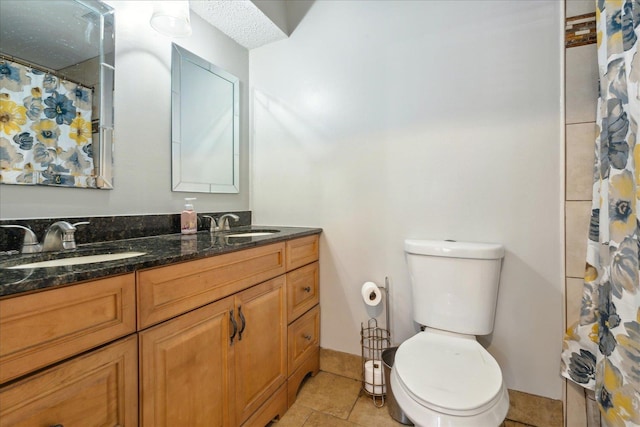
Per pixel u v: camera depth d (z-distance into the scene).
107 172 1.27
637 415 0.93
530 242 1.37
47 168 1.10
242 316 1.17
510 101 1.39
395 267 1.65
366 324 1.73
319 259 1.83
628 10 0.95
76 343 0.67
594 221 1.20
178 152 1.58
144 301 0.82
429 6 1.55
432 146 1.55
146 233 1.40
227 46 1.88
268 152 1.98
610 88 1.03
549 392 1.35
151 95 1.45
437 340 1.25
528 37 1.36
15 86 1.03
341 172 1.77
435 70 1.54
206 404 1.01
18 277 0.62
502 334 1.42
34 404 0.61
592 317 1.19
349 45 1.74
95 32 1.24
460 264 1.32
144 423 0.81
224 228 1.72
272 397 1.36
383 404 1.52
